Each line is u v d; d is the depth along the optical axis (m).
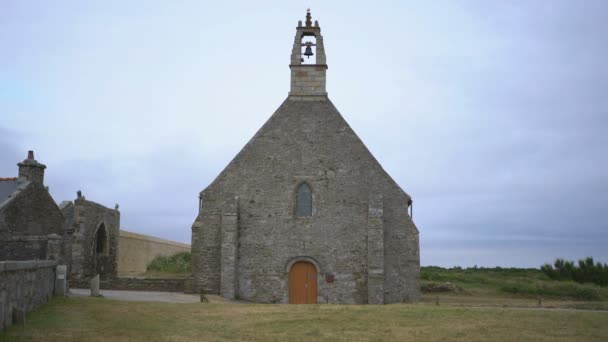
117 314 18.22
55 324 15.27
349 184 30.53
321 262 29.80
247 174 30.89
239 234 30.28
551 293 35.72
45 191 32.59
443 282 39.97
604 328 16.73
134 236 46.81
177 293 29.97
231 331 15.80
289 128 31.41
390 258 29.61
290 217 30.31
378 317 18.59
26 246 27.34
